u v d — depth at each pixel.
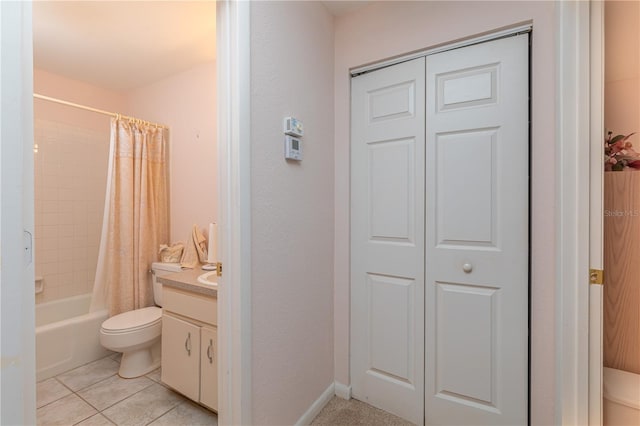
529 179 1.39
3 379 0.59
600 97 1.14
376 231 1.78
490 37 1.46
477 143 1.50
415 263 1.66
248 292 1.25
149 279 2.66
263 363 1.34
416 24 1.62
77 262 2.84
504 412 1.44
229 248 1.24
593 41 1.14
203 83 2.63
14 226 0.60
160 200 2.79
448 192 1.57
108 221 2.50
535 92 1.35
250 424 1.26
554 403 1.32
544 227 1.34
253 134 1.27
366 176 1.82
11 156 0.60
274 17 1.39
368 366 1.82
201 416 1.73
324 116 1.79
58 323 2.24
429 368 1.62
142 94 3.06
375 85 1.78
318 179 1.74
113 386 2.03
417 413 1.65
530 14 1.35
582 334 1.15
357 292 1.85
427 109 1.61
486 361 1.48
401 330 1.71
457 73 1.54
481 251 1.49
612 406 1.17
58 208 2.74
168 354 1.86
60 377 2.14
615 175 1.29
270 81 1.36
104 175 3.06
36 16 1.95
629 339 1.30
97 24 2.04
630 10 1.29
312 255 1.69
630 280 1.29
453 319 1.56
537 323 1.36
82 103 2.94
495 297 1.47
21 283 0.62
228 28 1.21
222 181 1.25
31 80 0.64
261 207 1.32
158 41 2.26
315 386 1.72
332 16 1.87
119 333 2.04
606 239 1.32
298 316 1.57
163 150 2.82
